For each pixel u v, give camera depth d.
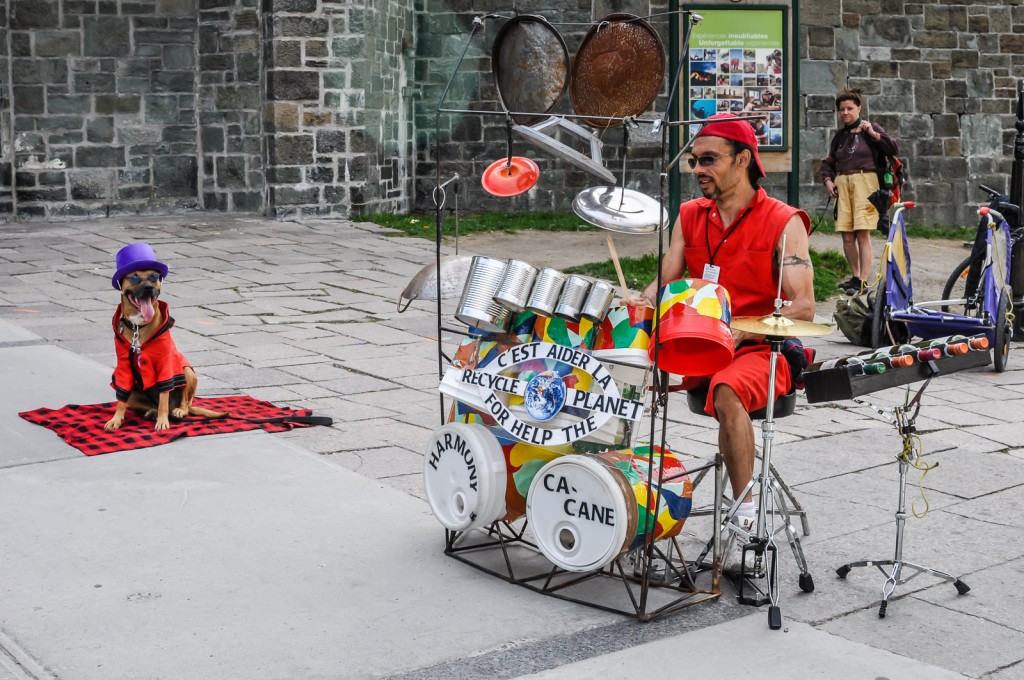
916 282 13.26
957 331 8.68
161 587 4.07
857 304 9.30
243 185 16.55
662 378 3.95
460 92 17.78
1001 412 7.31
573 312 3.95
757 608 4.09
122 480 5.23
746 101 14.12
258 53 16.17
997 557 4.64
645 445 4.28
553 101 4.53
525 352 4.09
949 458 6.10
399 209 17.52
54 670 3.42
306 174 15.90
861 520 5.07
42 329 8.73
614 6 17.19
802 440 6.42
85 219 15.96
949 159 18.41
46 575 4.15
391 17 16.83
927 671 3.57
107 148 16.16
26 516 4.74
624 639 3.79
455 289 4.41
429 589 4.13
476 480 4.14
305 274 12.05
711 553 4.60
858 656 3.67
